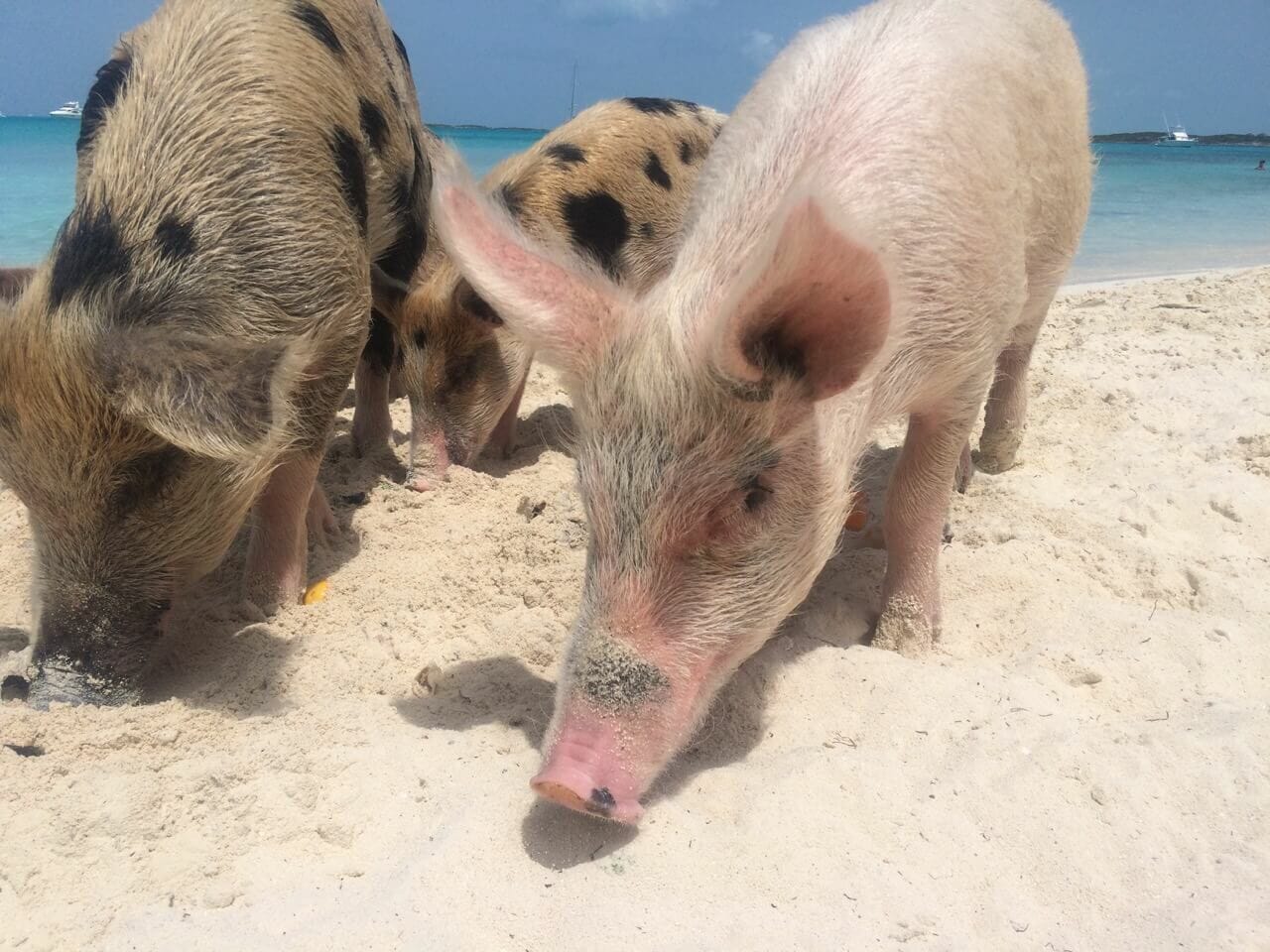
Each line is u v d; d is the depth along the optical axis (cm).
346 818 75
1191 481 141
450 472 152
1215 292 281
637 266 174
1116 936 66
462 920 66
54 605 90
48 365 83
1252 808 77
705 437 69
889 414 88
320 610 112
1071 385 186
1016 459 152
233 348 82
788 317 65
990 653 103
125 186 95
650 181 177
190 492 93
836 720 88
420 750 83
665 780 80
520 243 74
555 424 184
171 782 77
